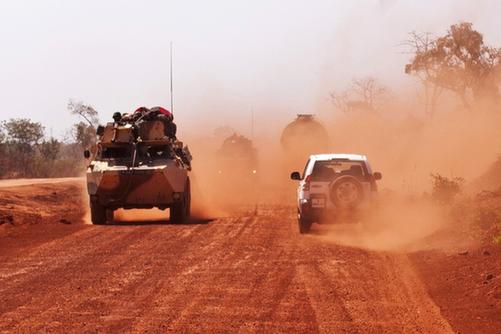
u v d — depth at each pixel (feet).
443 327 50.31
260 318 52.47
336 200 95.25
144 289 61.93
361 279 66.28
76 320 51.78
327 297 59.11
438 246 81.61
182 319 52.11
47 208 147.02
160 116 122.62
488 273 64.54
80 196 174.29
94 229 104.68
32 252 82.12
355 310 54.90
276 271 69.97
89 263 74.38
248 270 70.44
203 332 48.80
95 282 64.80
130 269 70.95
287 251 82.23
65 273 69.05
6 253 81.82
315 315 53.31
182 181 116.78
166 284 63.98
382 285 63.82
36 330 49.14
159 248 84.43
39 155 331.98
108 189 114.21
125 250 82.99
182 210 116.88
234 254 80.02
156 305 56.34
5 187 175.83
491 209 88.17
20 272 69.72
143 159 117.19
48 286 63.21
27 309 55.06
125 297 59.00
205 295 59.72
